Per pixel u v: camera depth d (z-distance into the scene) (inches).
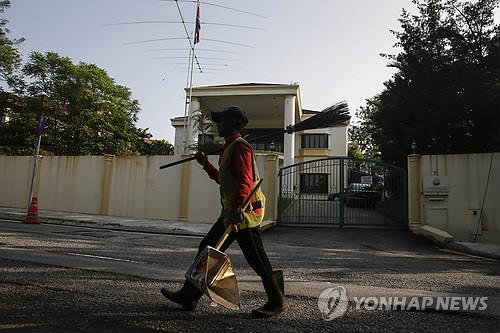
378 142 757.3
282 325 128.6
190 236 460.4
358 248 397.1
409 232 503.8
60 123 1089.4
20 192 716.0
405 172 534.6
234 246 348.8
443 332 127.0
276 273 142.1
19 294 158.2
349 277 219.9
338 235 479.8
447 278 227.8
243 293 169.3
